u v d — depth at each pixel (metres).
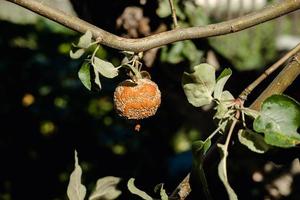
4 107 3.52
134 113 1.01
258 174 1.84
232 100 0.93
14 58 4.02
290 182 1.83
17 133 3.45
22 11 6.14
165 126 3.01
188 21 1.89
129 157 3.36
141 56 1.01
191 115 2.46
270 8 1.01
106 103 3.73
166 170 3.20
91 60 0.98
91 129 3.56
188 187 1.01
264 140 0.89
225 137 0.94
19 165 3.30
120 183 1.23
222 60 2.00
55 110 3.58
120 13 1.75
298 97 1.44
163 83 1.85
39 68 3.82
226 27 1.01
